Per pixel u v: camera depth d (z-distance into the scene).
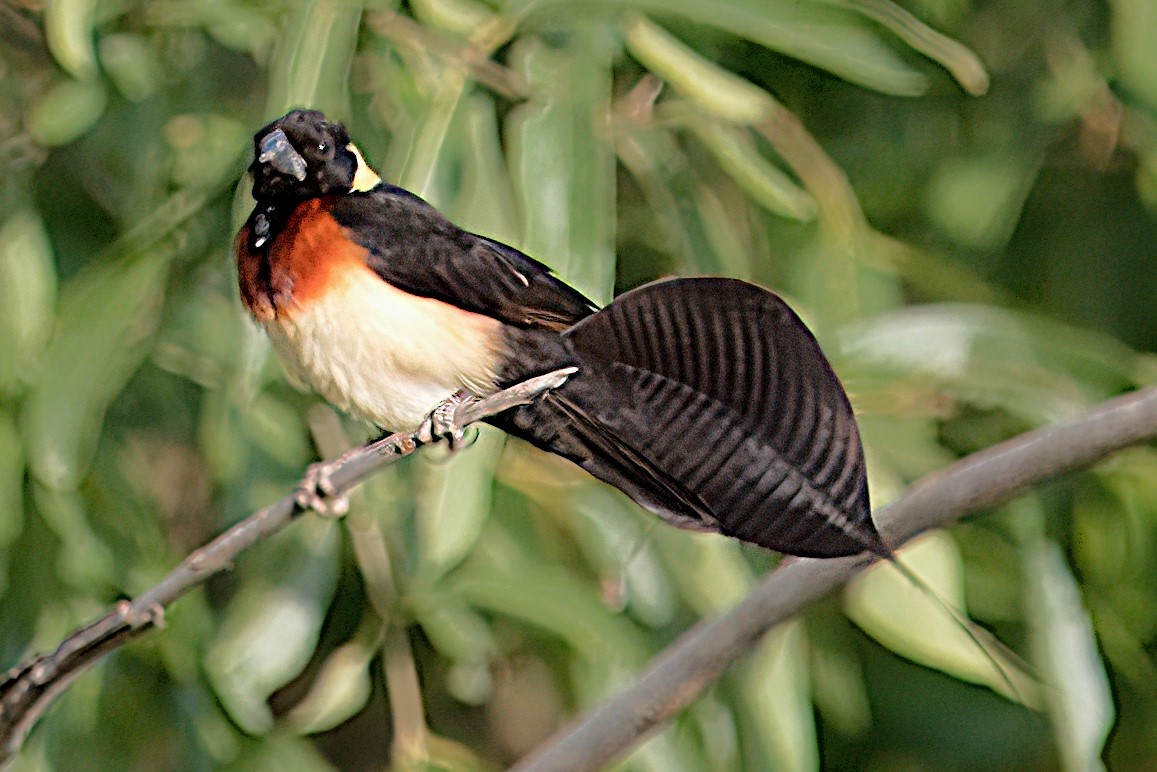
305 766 3.70
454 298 3.56
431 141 3.63
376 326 3.56
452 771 3.69
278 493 3.70
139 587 3.69
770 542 3.44
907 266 3.75
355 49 3.66
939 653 3.64
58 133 3.67
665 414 3.46
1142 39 3.70
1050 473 3.60
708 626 3.62
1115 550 3.74
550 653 3.74
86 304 3.66
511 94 3.64
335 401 3.58
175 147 3.69
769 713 3.65
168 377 3.71
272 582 3.68
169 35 3.70
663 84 3.71
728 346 3.45
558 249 3.62
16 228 3.67
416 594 3.68
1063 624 3.70
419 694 3.70
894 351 3.68
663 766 3.68
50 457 3.64
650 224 3.74
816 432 3.44
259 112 3.70
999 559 3.75
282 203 3.58
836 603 3.67
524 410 3.52
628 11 3.65
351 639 3.74
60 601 3.67
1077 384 3.68
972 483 3.59
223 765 3.69
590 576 3.70
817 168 3.70
